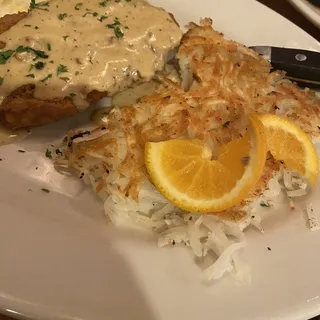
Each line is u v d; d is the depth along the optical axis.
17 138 0.19
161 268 0.15
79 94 0.18
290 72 0.22
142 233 0.17
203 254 0.16
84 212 0.17
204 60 0.21
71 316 0.14
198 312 0.14
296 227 0.17
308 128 0.20
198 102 0.20
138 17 0.20
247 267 0.16
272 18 0.23
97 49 0.19
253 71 0.21
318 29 0.25
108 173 0.17
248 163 0.17
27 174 0.18
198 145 0.17
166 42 0.20
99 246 0.16
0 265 0.14
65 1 0.20
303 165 0.18
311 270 0.16
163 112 0.19
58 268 0.15
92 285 0.14
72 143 0.18
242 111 0.19
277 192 0.18
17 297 0.13
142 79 0.20
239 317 0.14
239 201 0.17
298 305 0.15
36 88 0.18
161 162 0.17
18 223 0.16
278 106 0.20
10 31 0.18
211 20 0.22
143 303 0.14
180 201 0.16
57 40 0.19
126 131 0.18
